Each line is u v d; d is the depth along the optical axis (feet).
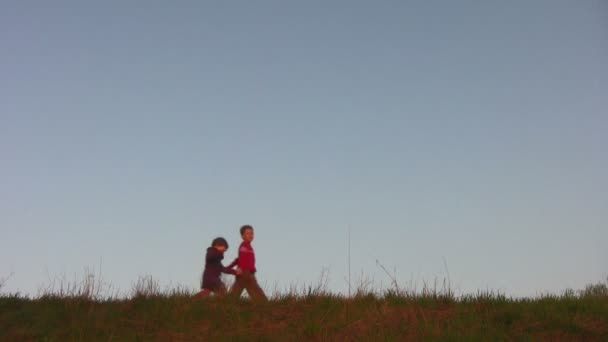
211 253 45.65
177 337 37.81
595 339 36.68
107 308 42.19
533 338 36.60
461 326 38.17
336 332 38.22
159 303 42.22
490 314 40.45
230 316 40.52
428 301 42.96
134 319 40.42
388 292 44.60
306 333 38.06
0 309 41.57
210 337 37.70
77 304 42.19
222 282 45.29
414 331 37.91
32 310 41.27
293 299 43.32
